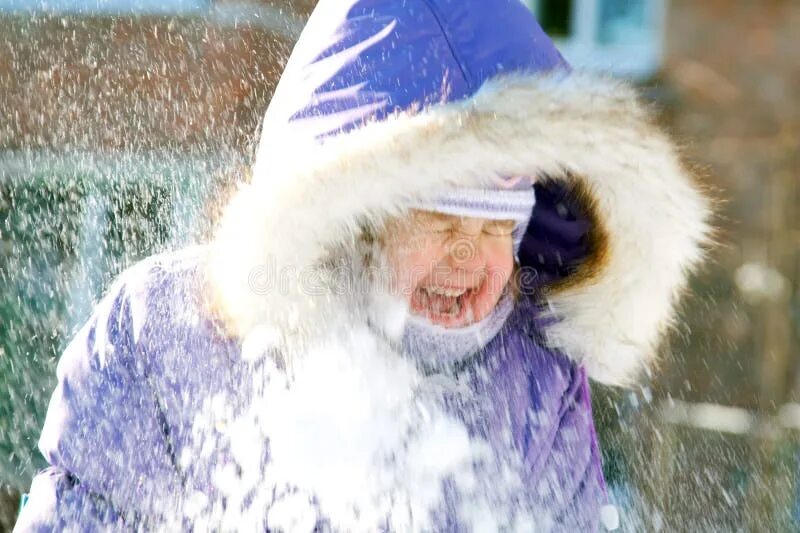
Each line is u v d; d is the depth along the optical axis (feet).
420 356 5.99
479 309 6.01
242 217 5.82
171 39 10.93
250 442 5.86
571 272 6.24
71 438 5.85
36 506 5.83
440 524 5.93
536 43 6.03
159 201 9.84
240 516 5.86
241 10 11.26
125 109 10.66
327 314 5.88
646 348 6.27
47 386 9.18
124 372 5.90
